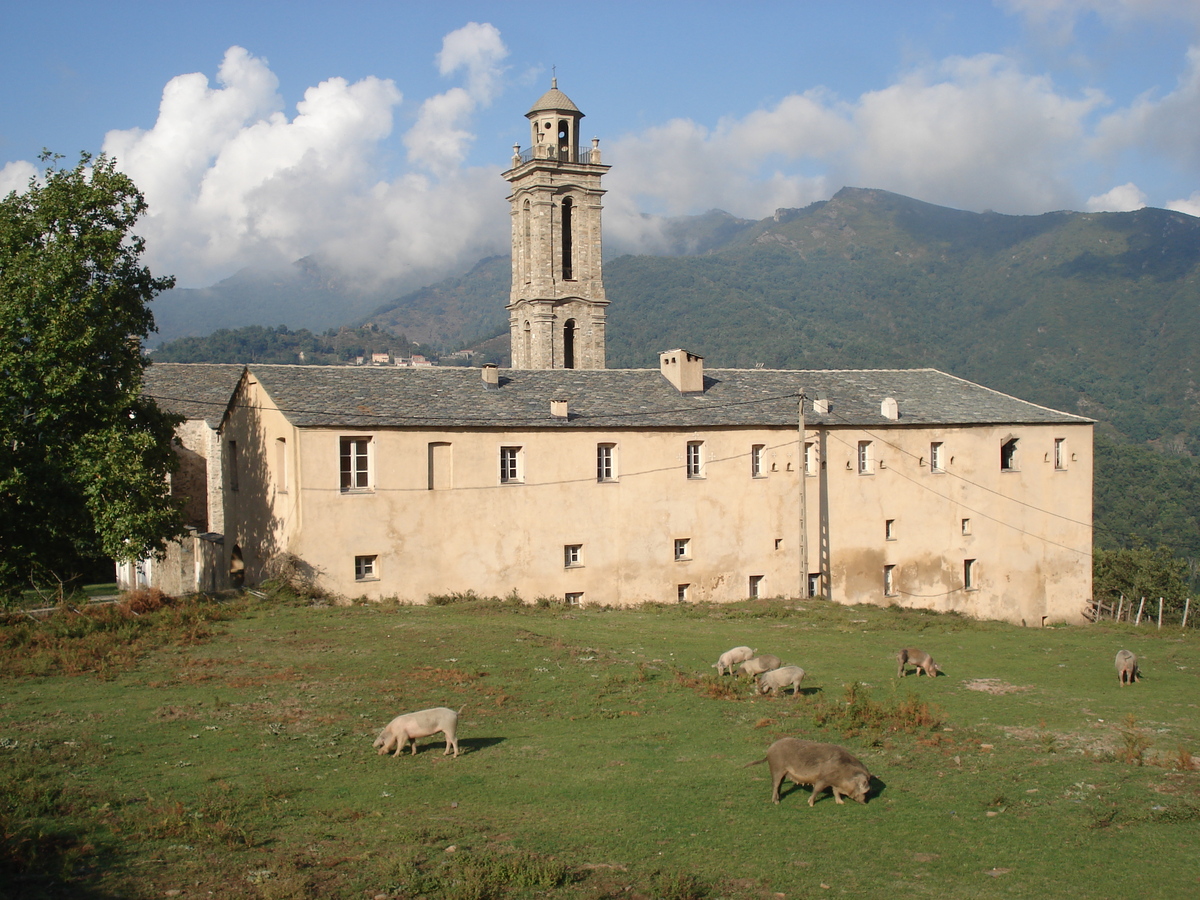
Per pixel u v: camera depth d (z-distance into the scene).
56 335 30.72
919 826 14.28
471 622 32.06
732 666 24.94
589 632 31.88
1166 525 123.00
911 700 20.58
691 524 42.53
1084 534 52.56
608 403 42.62
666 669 25.48
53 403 30.98
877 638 33.41
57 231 32.50
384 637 28.77
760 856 13.17
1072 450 52.28
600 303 59.41
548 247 58.09
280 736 18.56
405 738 17.53
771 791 15.73
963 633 36.38
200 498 47.81
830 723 19.97
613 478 41.12
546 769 16.83
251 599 34.59
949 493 48.62
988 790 15.88
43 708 20.38
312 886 11.80
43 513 31.91
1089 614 52.31
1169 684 26.39
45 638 26.92
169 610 31.19
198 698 21.44
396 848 13.10
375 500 36.38
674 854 13.21
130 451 30.95
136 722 19.33
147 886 11.69
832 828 14.20
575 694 22.44
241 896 11.47
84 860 12.38
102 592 44.84
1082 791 15.81
